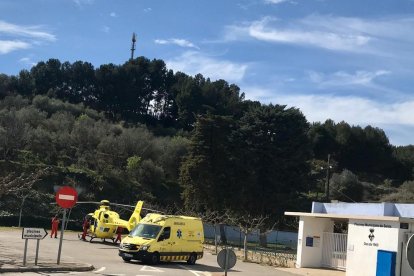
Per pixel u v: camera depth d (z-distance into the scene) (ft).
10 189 80.43
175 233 85.10
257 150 196.24
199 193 189.98
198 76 417.49
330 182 264.31
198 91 367.25
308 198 221.25
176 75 437.99
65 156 243.19
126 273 64.59
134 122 382.22
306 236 108.47
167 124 407.03
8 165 205.26
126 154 263.70
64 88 393.29
